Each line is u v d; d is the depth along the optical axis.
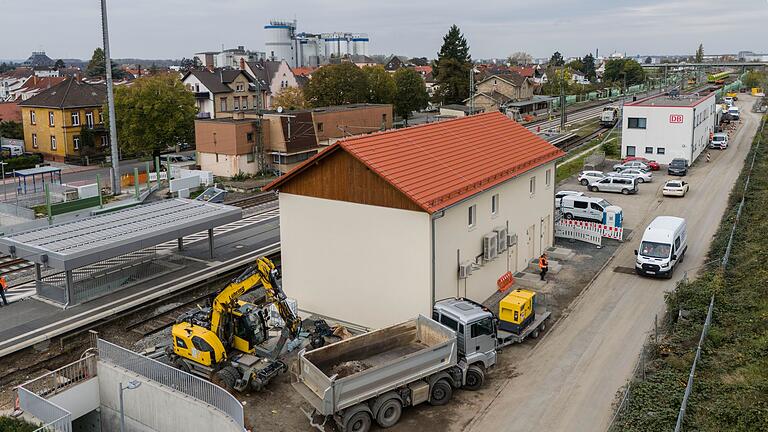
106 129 73.50
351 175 25.12
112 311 28.78
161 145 73.50
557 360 23.44
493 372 22.69
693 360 21.38
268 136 68.38
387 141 26.77
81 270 32.81
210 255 36.72
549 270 32.91
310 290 27.30
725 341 22.83
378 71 102.06
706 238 38.19
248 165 66.19
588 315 27.41
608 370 22.55
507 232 30.55
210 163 67.25
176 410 20.80
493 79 123.88
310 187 26.30
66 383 22.34
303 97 95.50
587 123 99.31
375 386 18.61
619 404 20.05
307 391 18.80
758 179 50.34
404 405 19.67
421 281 24.27
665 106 60.97
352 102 96.06
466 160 28.81
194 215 34.91
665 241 31.72
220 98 93.12
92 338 25.55
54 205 45.56
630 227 41.19
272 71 114.69
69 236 30.97
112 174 55.22
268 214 48.47
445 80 119.44
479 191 26.55
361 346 20.84
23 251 29.17
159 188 58.59
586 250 36.50
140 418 22.11
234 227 44.41
